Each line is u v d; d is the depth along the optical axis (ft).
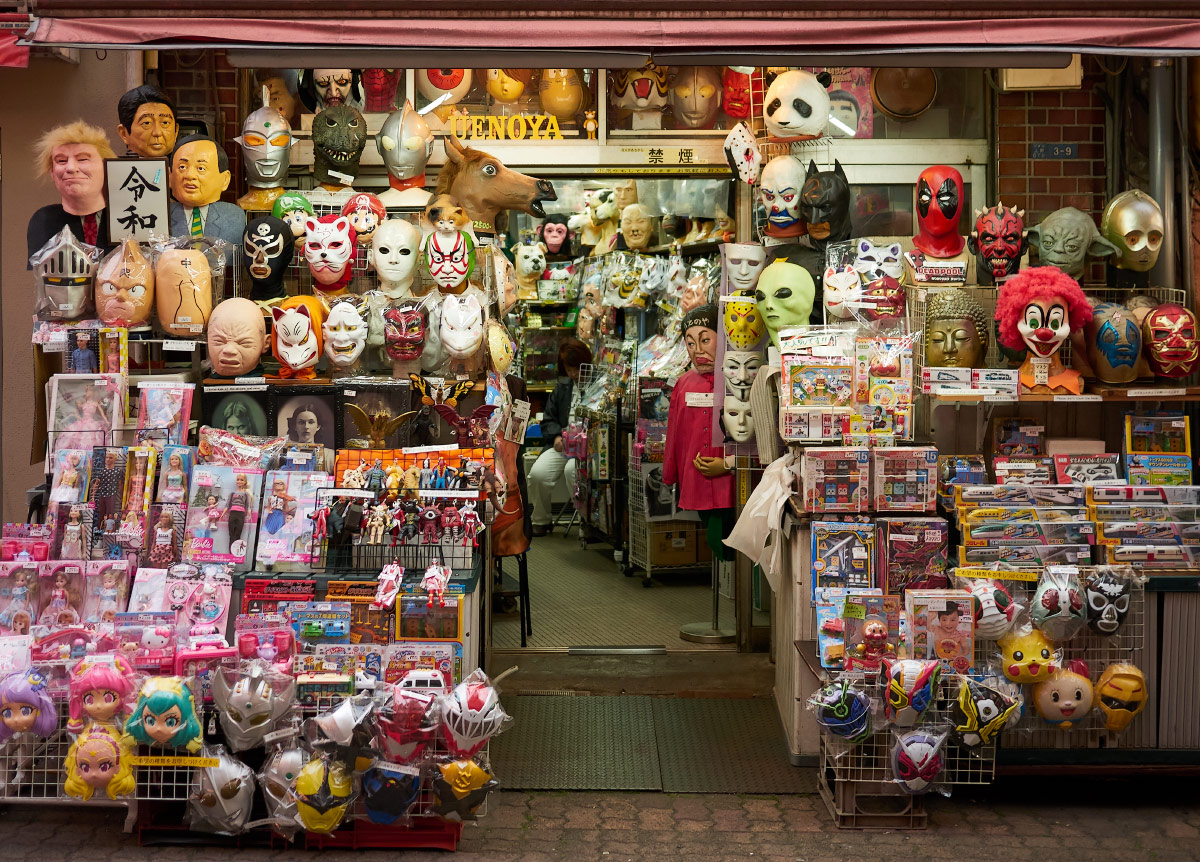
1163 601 14.60
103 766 12.74
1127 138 19.08
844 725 13.55
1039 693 14.15
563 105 20.12
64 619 13.74
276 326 15.85
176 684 12.71
